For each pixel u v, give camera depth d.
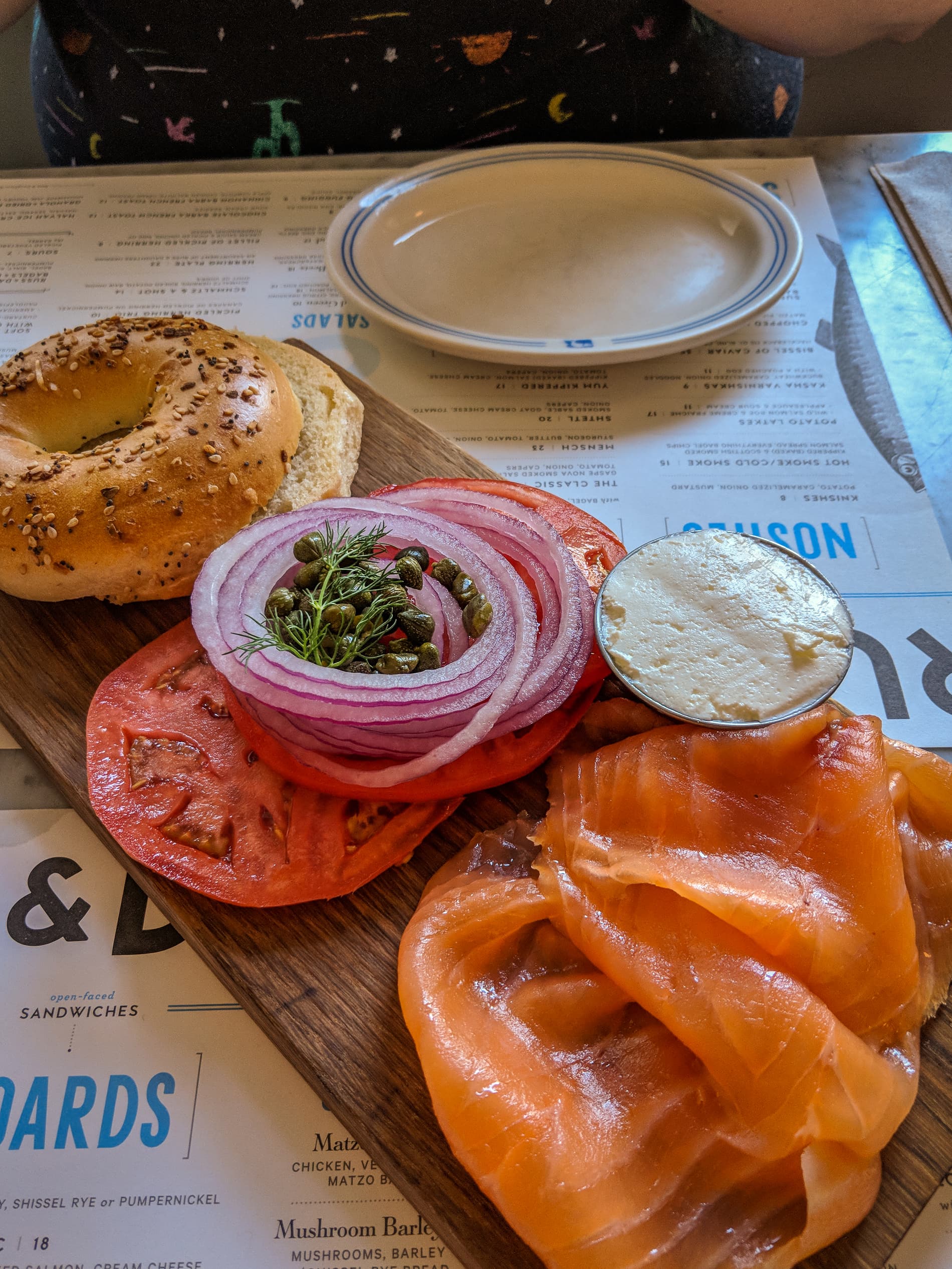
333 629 0.24
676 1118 0.19
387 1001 0.22
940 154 0.45
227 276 0.42
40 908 0.25
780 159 0.46
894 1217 0.19
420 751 0.24
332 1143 0.21
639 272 0.40
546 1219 0.18
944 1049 0.21
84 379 0.32
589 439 0.36
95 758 0.26
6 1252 0.20
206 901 0.24
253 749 0.26
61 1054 0.23
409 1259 0.20
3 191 0.46
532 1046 0.21
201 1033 0.23
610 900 0.22
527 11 0.44
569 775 0.25
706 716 0.24
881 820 0.22
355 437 0.34
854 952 0.21
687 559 0.26
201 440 0.29
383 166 0.47
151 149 0.49
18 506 0.28
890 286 0.41
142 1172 0.21
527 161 0.44
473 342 0.36
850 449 0.35
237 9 0.43
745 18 0.44
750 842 0.22
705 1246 0.18
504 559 0.26
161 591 0.29
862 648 0.30
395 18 0.44
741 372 0.38
